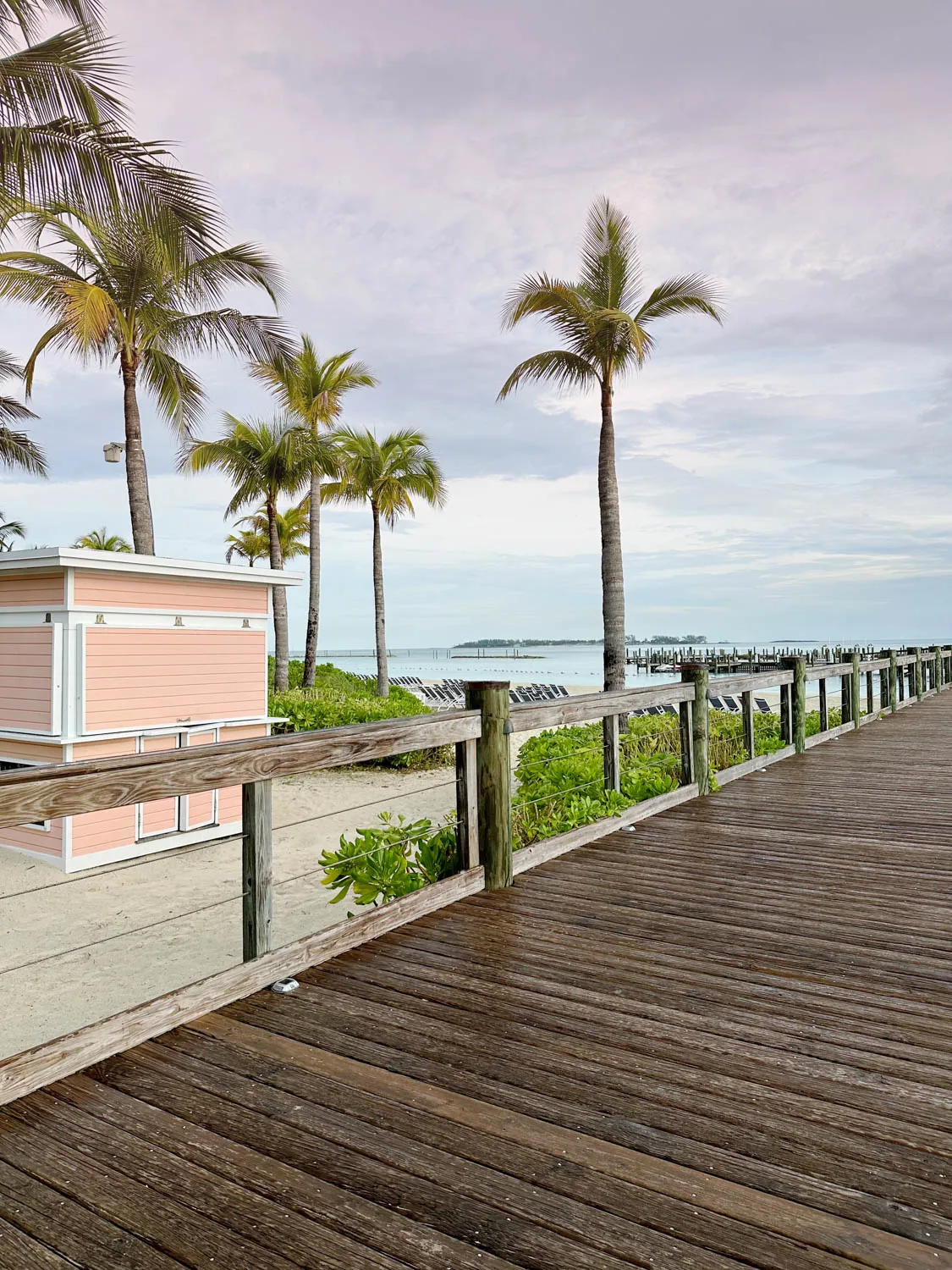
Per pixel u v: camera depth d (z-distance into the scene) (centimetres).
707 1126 201
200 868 827
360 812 1079
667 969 305
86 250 1412
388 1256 157
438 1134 198
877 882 418
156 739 859
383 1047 243
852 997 280
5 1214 169
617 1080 224
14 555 774
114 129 859
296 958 299
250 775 281
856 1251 157
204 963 586
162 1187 178
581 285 1403
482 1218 167
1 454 2041
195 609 900
